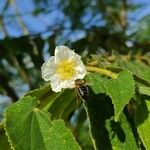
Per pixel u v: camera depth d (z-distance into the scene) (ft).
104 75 0.43
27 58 0.85
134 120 0.41
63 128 0.39
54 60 0.43
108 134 0.40
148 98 0.42
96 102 0.42
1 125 0.42
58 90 0.42
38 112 0.40
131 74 0.40
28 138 0.39
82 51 0.78
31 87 0.89
